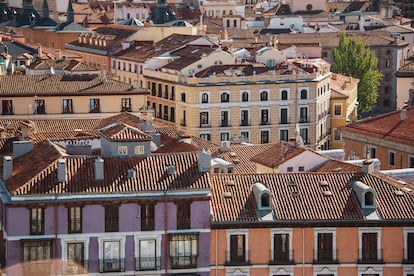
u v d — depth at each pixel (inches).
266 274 7450.8
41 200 7199.8
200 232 7377.0
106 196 7263.8
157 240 7347.4
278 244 7450.8
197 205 7372.1
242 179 7760.8
